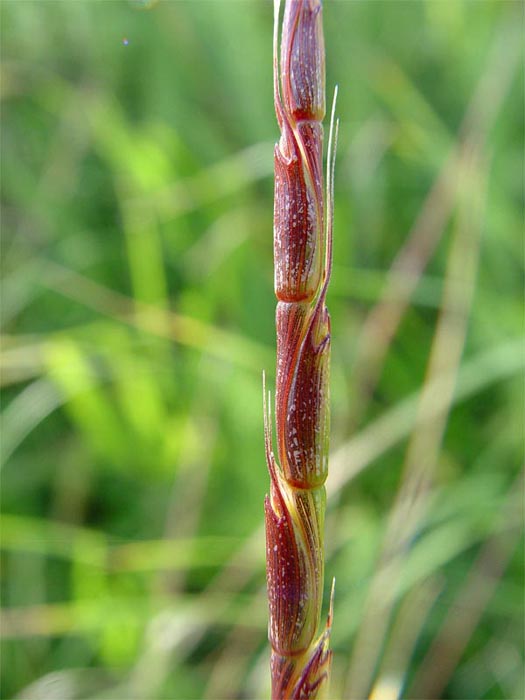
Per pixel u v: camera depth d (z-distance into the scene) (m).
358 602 0.21
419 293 0.26
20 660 0.21
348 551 0.22
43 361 0.24
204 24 0.29
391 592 0.19
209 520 0.23
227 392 0.23
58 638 0.22
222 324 0.26
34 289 0.27
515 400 0.23
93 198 0.29
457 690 0.20
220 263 0.25
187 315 0.25
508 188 0.27
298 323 0.07
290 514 0.07
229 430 0.24
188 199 0.26
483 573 0.21
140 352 0.25
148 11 0.29
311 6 0.07
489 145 0.26
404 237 0.28
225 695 0.20
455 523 0.21
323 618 0.21
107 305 0.26
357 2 0.29
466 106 0.29
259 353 0.24
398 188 0.28
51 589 0.23
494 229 0.26
